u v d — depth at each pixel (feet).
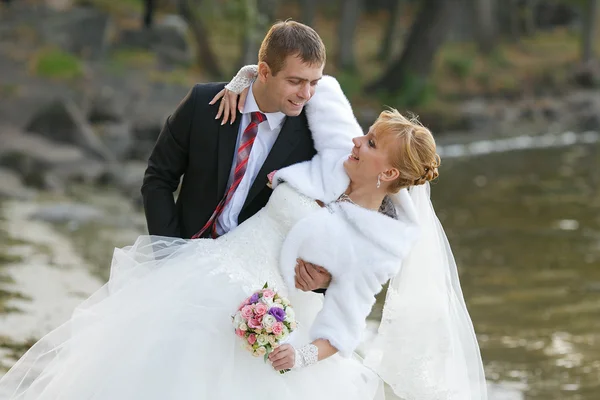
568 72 272.31
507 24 328.49
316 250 33.86
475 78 259.19
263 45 34.40
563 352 64.80
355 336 33.45
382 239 33.99
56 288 69.77
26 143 133.49
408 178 34.40
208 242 35.45
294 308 35.68
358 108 216.54
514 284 83.56
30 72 174.29
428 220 37.40
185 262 34.71
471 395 38.58
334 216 34.40
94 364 33.01
